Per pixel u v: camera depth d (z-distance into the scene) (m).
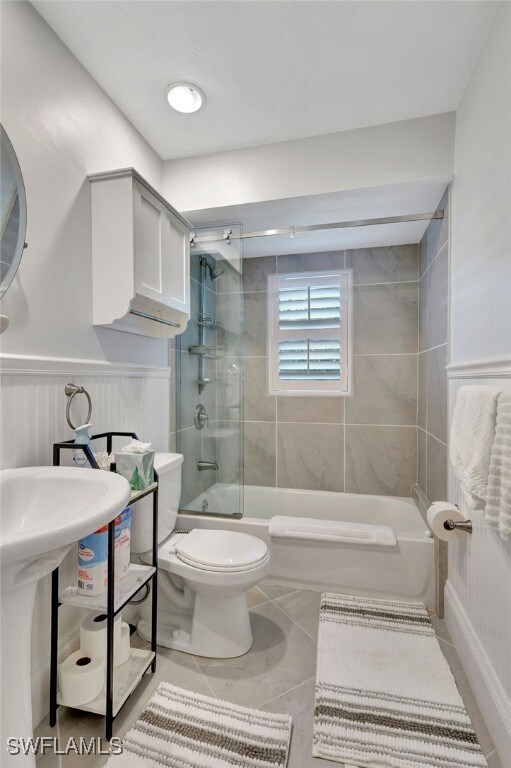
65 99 1.37
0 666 0.82
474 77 1.45
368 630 1.67
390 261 2.70
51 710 1.18
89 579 1.22
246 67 1.47
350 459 2.78
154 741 1.14
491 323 1.28
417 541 1.88
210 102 1.65
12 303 1.15
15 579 0.79
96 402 1.54
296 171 1.90
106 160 1.60
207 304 2.33
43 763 1.08
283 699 1.31
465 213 1.57
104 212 1.49
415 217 1.89
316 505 2.73
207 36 1.33
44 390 1.26
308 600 1.91
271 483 2.91
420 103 1.66
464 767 1.08
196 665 1.47
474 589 1.39
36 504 1.06
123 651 1.38
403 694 1.32
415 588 1.88
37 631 1.22
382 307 2.71
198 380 2.34
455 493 1.70
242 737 1.16
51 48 1.30
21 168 1.18
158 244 1.69
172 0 1.20
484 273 1.35
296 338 2.88
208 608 1.54
